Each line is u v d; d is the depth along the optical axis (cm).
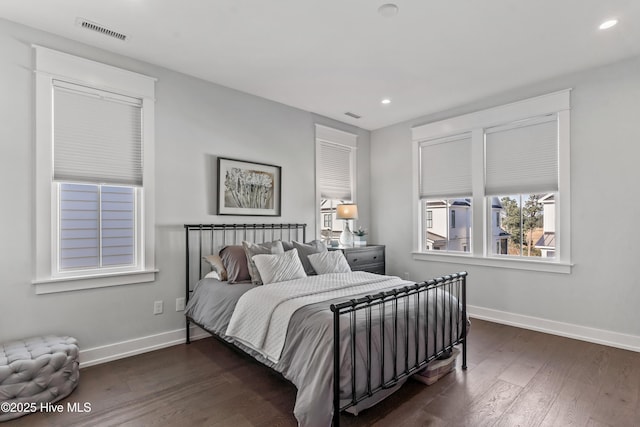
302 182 423
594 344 305
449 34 252
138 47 273
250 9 222
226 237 352
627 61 292
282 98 386
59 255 262
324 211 457
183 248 321
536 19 232
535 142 349
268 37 257
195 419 196
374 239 506
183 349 303
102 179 277
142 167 297
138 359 280
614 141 299
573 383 234
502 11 222
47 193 251
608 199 302
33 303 245
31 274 244
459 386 231
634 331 290
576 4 214
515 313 361
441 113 427
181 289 319
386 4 216
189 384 237
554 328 334
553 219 344
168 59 294
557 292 333
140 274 293
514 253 372
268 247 316
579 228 318
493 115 376
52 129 254
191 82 328
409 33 250
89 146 271
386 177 492
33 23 239
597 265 308
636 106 288
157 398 218
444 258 424
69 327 259
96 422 192
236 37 258
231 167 354
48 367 209
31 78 246
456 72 318
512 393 221
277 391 228
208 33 252
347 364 177
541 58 290
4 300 234
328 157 457
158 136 306
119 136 286
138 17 232
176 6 219
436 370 238
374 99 388
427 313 232
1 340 232
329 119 457
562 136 326
